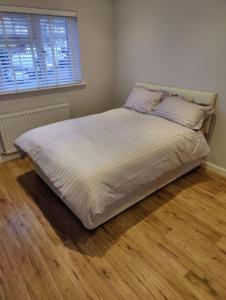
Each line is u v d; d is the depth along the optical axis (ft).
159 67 9.66
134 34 10.23
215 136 8.46
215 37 7.38
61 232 6.10
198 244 5.64
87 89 11.39
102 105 12.39
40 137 7.22
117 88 12.40
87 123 8.40
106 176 5.39
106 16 10.69
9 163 9.71
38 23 8.98
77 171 5.37
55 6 9.04
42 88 9.80
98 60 11.25
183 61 8.63
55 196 7.58
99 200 5.17
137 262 5.21
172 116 8.35
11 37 8.54
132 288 4.65
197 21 7.72
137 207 6.96
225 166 8.46
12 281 4.85
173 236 5.89
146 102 9.55
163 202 7.16
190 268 5.04
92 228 5.90
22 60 9.08
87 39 10.48
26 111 9.45
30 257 5.40
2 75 8.80
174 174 7.93
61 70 10.32
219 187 7.87
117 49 11.45
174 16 8.36
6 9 8.00
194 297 4.46
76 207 5.31
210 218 6.47
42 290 4.66
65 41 9.98
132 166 5.90
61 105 10.39
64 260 5.30
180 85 9.07
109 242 5.75
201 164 9.19
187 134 7.52
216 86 7.87
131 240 5.80
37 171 8.33
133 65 10.91
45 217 6.66
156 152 6.51
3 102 9.05
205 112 8.00
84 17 10.00
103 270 5.04
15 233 6.12
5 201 7.39
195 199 7.27
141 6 9.42
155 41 9.41
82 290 4.64
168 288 4.64
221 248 5.51
